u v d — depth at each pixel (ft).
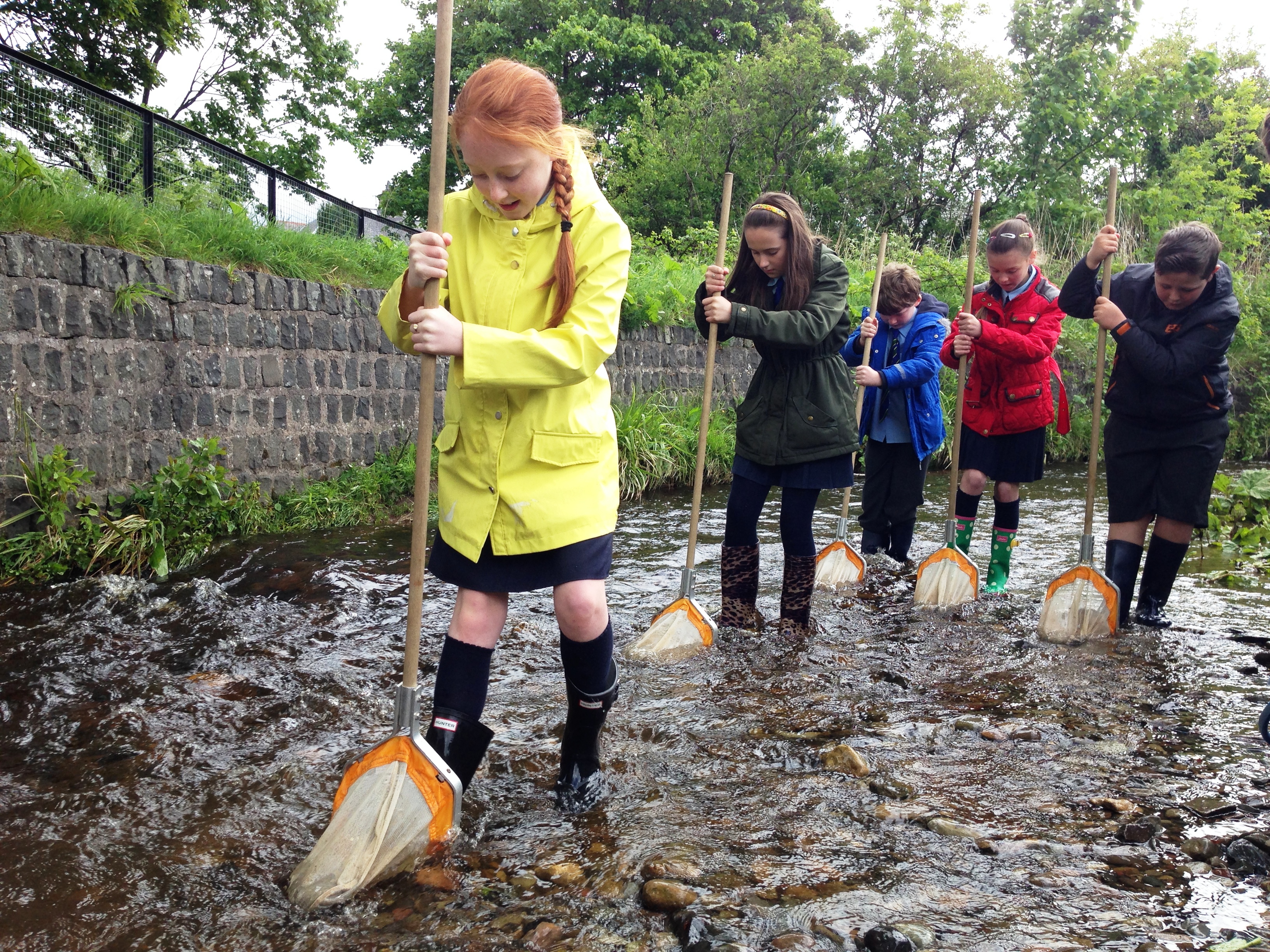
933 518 24.22
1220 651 12.50
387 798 6.52
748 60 75.72
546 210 6.73
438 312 6.31
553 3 87.10
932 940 5.62
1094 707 10.19
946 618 14.35
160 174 23.03
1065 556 19.52
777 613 14.42
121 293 17.20
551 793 7.80
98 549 15.49
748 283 13.03
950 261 45.06
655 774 8.23
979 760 8.65
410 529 20.36
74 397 16.43
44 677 10.59
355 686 10.53
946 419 35.27
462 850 6.77
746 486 13.14
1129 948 5.59
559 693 10.37
